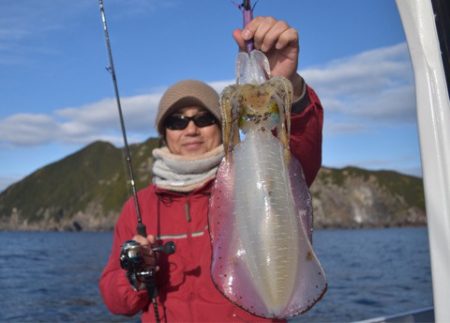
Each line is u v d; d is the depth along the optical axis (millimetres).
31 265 14500
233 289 789
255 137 818
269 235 765
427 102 637
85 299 7867
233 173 826
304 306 762
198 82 1127
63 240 36438
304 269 777
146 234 1046
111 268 1123
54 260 16641
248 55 862
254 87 819
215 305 978
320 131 976
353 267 11852
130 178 1151
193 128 1105
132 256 956
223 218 824
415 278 9375
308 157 974
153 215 1091
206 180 1055
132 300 1032
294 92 931
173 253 1022
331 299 6785
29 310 6898
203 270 1004
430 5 636
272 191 782
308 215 831
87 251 22469
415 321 1603
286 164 806
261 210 776
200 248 1022
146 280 985
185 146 1112
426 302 6465
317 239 28875
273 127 824
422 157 642
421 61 644
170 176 1089
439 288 622
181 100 1095
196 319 980
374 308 6066
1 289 9102
